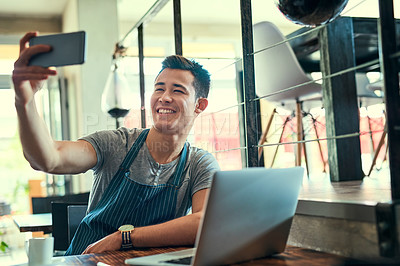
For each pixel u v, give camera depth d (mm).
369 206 1082
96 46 5676
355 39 2584
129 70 6180
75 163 1611
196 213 1515
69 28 6078
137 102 4133
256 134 1826
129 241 1468
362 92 2916
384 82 1101
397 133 1095
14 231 5453
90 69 5625
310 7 1385
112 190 1719
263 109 3857
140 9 6586
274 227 1158
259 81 3074
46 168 1467
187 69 1821
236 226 1053
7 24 6344
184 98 1786
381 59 1105
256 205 1077
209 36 7426
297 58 3033
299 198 1337
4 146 6520
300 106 3049
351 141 2482
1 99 6395
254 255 1143
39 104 6113
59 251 2508
